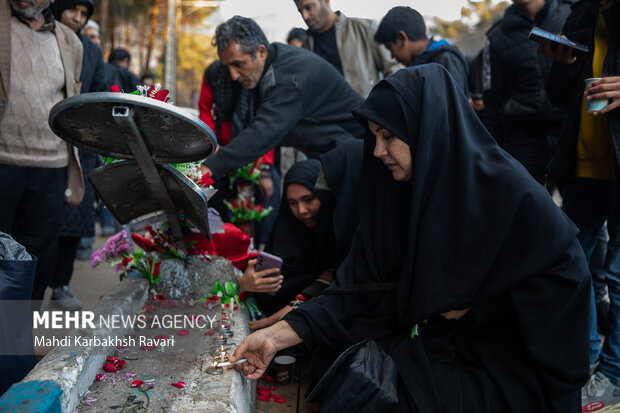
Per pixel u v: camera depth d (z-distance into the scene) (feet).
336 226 9.14
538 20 11.98
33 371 5.49
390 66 14.35
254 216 14.06
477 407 6.34
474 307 6.68
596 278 11.11
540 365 6.31
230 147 10.76
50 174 10.41
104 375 6.34
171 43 63.93
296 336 6.93
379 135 6.97
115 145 7.20
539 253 6.23
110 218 22.11
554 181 9.80
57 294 12.70
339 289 7.42
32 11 9.59
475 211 6.42
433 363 6.64
